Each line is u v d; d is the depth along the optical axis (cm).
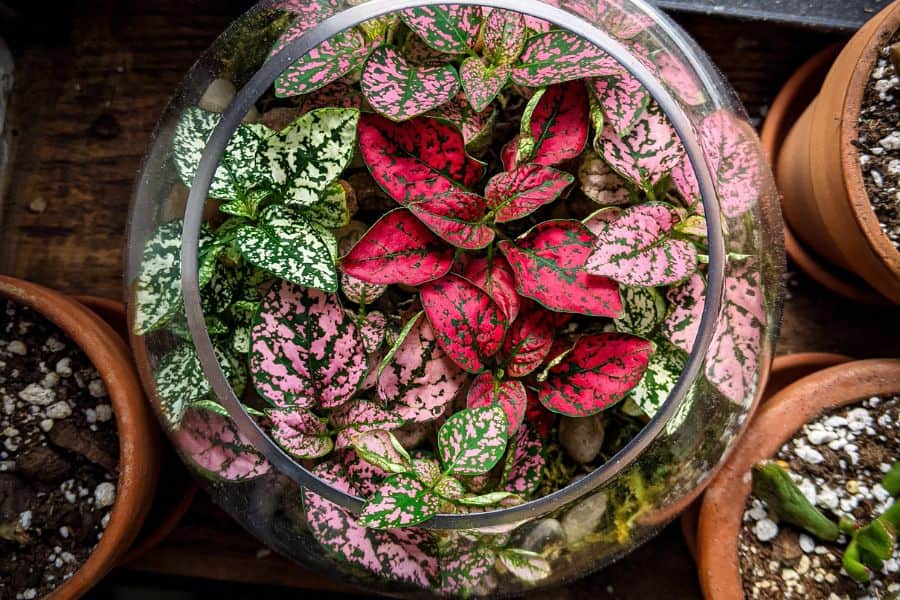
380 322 37
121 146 49
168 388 38
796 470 42
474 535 38
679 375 37
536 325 37
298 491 38
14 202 49
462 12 36
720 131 39
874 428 42
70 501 43
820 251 48
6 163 49
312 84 36
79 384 43
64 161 49
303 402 36
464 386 38
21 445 43
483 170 36
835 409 43
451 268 37
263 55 38
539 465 38
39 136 49
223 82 38
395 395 36
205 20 49
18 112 50
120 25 49
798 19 46
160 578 51
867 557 41
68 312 41
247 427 36
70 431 43
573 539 39
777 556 42
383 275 35
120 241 49
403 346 36
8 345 43
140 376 40
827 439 42
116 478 43
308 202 36
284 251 35
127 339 46
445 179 36
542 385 37
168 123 39
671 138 37
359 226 39
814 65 48
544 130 37
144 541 45
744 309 39
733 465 41
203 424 38
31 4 47
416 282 35
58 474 43
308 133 35
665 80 38
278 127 38
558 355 37
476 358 36
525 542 39
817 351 50
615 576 48
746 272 39
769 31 48
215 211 39
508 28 37
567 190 38
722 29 49
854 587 42
